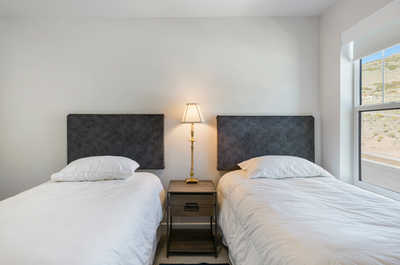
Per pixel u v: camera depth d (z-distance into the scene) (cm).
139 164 269
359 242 95
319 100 279
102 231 113
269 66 278
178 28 276
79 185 200
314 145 276
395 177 192
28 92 274
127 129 268
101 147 267
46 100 274
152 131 269
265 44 277
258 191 177
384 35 193
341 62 241
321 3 250
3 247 97
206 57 277
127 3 244
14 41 273
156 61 277
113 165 227
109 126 267
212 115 277
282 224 118
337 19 244
